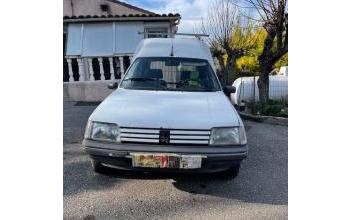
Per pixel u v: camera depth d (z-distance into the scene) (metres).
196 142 3.46
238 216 3.17
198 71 4.81
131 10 13.85
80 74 11.21
